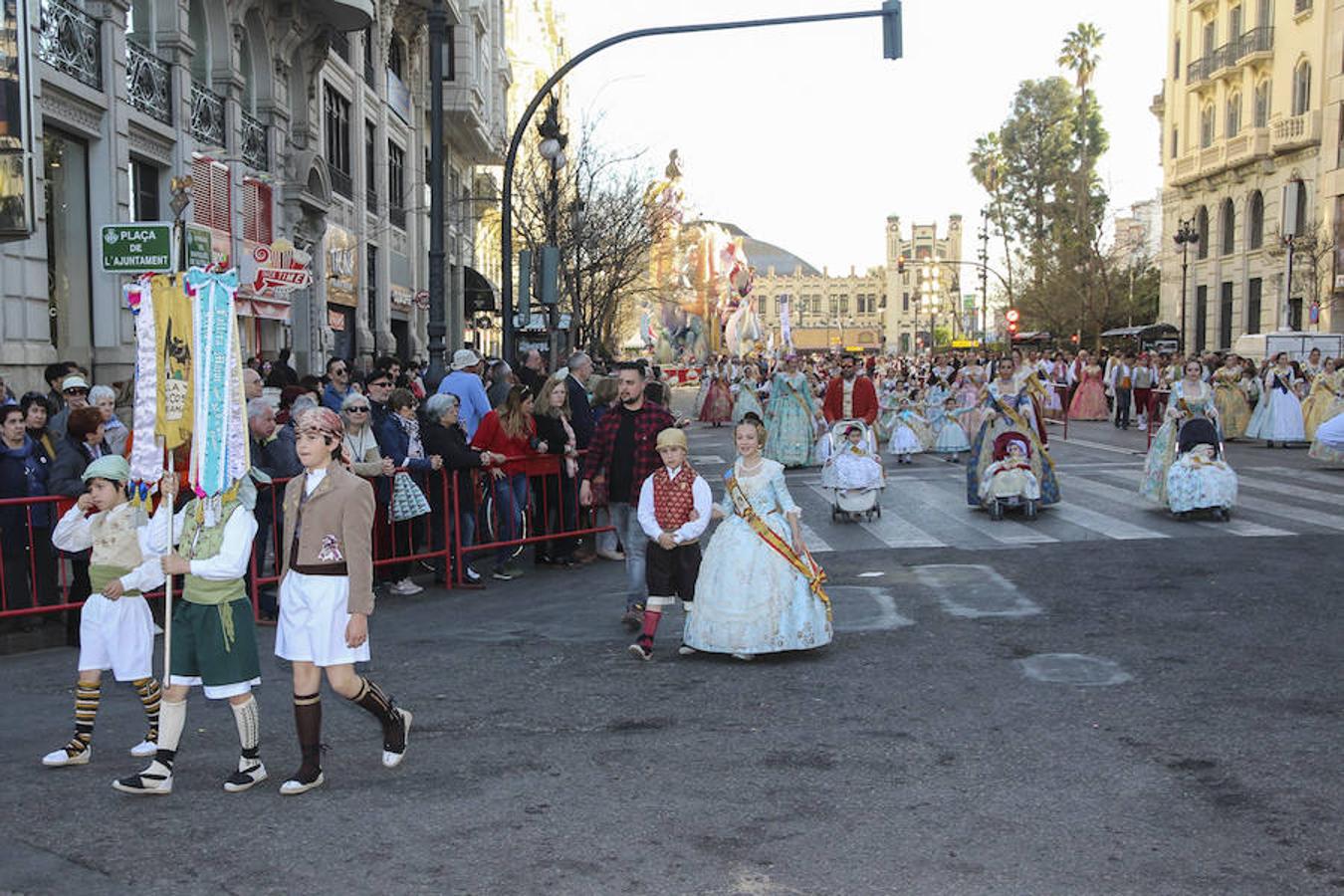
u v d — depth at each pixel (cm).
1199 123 5247
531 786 532
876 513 1381
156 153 1728
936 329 14112
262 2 2141
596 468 880
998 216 7519
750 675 723
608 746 590
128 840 476
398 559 1000
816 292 15962
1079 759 555
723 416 3400
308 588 527
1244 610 859
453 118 3791
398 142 3391
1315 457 1969
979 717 625
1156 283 6325
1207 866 434
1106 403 3328
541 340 2866
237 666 531
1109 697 655
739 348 9406
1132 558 1082
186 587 536
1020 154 7306
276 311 2061
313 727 535
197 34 1961
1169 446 1348
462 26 3719
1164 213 5694
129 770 568
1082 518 1333
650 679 719
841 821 484
